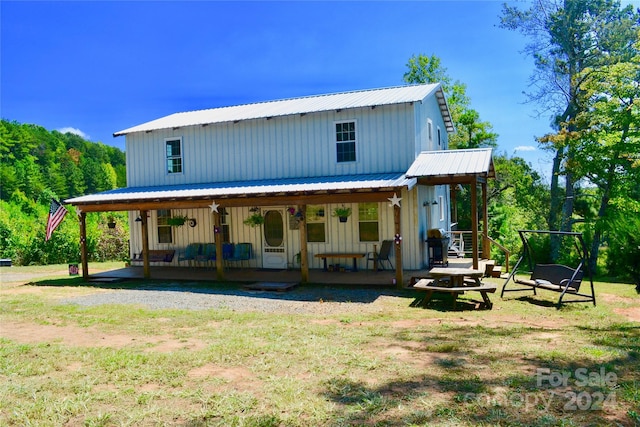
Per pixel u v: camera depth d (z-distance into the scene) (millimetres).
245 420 4168
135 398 4777
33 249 24109
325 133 15820
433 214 17172
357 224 15305
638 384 4738
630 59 21859
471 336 7105
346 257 14734
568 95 25344
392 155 14961
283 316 9094
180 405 4578
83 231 15719
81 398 4824
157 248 18422
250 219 16266
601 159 21281
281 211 16281
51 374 5699
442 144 20641
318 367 5613
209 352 6383
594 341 6680
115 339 7473
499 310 9539
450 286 10609
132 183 18938
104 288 13727
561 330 7562
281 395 4727
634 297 11180
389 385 4918
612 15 24734
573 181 24266
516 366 5434
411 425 3928
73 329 8305
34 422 4273
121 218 27609
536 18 25891
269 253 16500
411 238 14742
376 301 10594
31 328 8484
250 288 12516
